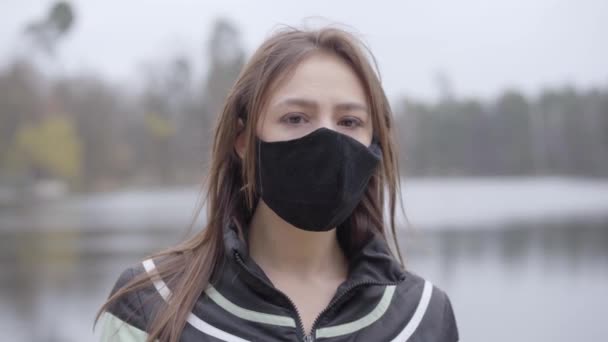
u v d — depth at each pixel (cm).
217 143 223
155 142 5472
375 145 222
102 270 2012
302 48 210
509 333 1205
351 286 211
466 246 2244
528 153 5078
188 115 5447
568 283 1630
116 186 5269
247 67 219
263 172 210
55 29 5581
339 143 202
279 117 208
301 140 203
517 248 2206
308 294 217
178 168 5466
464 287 1606
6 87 5269
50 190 5081
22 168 5153
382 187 236
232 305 206
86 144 5341
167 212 3834
